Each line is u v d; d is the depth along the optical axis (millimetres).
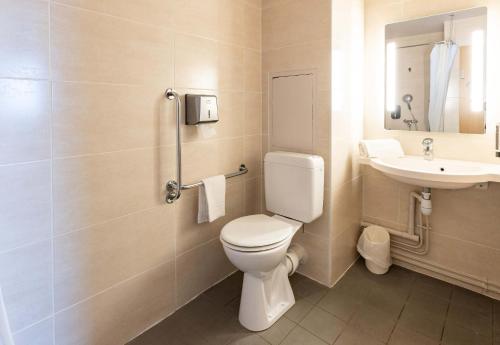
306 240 2074
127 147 1444
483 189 1846
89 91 1286
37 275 1204
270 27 2082
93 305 1391
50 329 1261
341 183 2043
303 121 1996
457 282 1990
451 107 1918
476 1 1778
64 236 1268
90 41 1271
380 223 2307
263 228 1669
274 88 2117
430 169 1914
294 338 1559
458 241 1975
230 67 1934
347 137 2078
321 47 1853
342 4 1902
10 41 1066
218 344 1526
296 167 1876
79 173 1288
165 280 1695
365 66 2244
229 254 1546
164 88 1566
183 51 1642
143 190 1532
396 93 2119
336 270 2055
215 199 1815
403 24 2037
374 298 1870
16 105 1096
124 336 1525
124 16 1375
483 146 1844
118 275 1474
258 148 2225
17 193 1125
